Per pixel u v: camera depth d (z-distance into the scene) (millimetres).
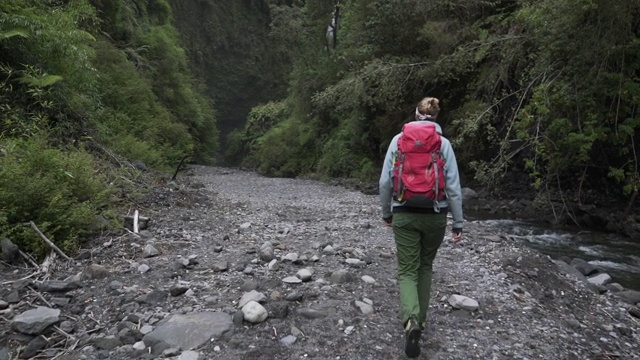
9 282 4406
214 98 55719
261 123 41062
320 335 3543
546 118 9992
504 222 10805
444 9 14906
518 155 13273
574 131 9977
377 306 4062
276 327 3598
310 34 25547
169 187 9805
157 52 26094
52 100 9211
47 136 7996
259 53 58062
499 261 5461
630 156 10781
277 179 20500
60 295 4188
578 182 11938
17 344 3465
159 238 5949
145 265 4777
